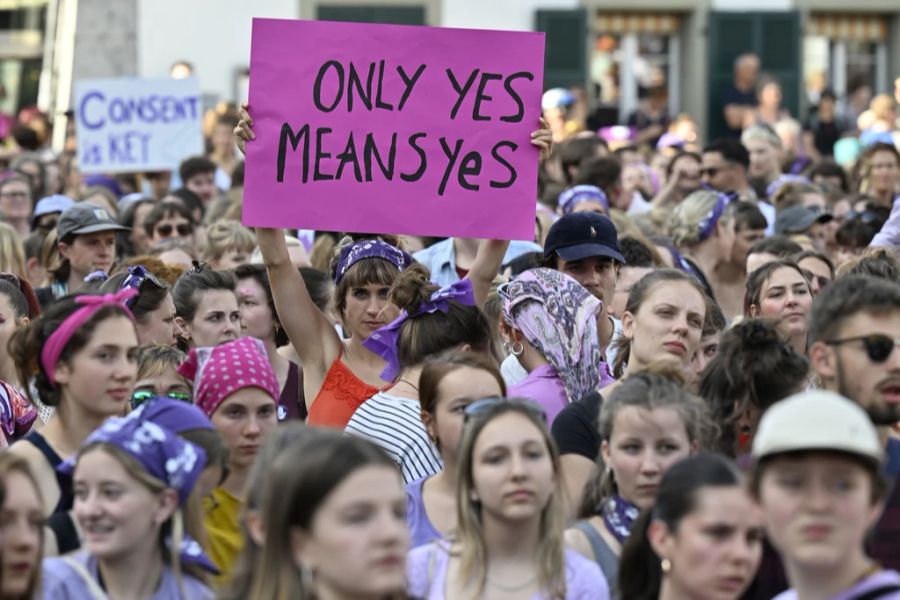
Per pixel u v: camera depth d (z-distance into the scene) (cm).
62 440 1619
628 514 1512
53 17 7188
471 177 2059
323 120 2052
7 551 1273
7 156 5472
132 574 1390
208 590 1410
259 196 2050
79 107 4250
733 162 3716
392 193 2055
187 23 6888
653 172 4731
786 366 1593
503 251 2105
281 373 2233
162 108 4259
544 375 1873
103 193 3616
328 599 1180
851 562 1132
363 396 1997
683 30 7656
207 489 1466
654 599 1363
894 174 3809
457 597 1425
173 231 3300
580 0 7469
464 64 2053
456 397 1606
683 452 1494
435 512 1611
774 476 1120
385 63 2052
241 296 2355
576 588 1429
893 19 7869
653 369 1595
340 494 1162
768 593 1395
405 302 1900
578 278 2178
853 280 1480
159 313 2141
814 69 7925
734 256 2950
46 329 1609
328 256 2938
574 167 3981
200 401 1683
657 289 1816
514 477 1400
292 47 2052
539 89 2055
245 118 2047
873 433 1118
